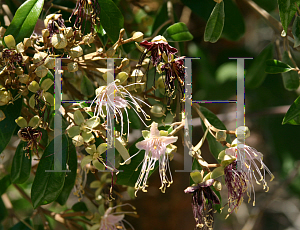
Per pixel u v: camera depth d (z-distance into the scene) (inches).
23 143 28.1
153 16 34.3
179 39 28.9
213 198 26.6
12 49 26.3
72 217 32.2
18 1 29.6
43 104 26.8
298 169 40.1
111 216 30.0
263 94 41.3
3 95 26.4
